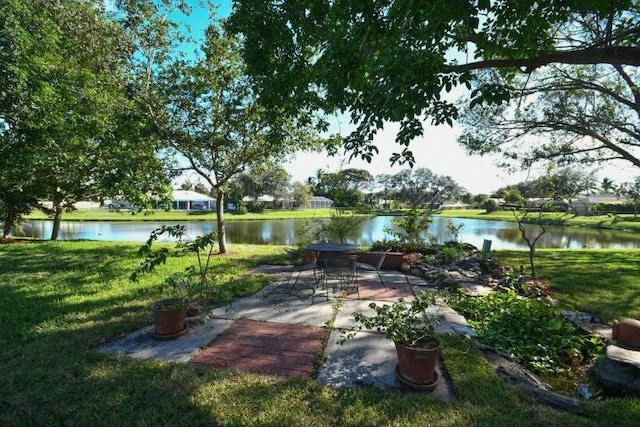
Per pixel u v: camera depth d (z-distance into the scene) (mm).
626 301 4832
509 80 4363
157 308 3367
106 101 7156
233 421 2125
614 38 2723
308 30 4102
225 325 3746
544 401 2379
